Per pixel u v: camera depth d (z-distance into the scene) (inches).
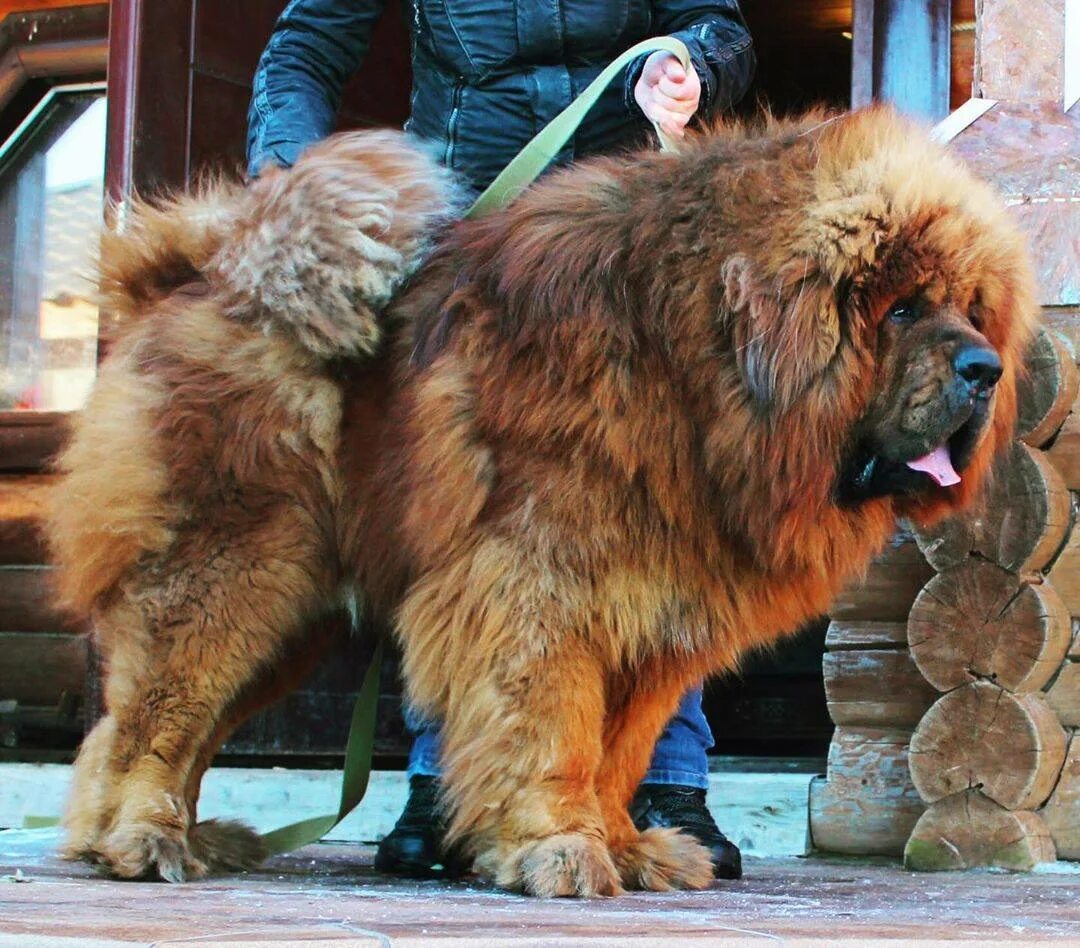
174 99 216.5
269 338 131.9
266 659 134.3
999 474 158.6
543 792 115.7
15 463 299.0
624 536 117.0
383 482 129.2
